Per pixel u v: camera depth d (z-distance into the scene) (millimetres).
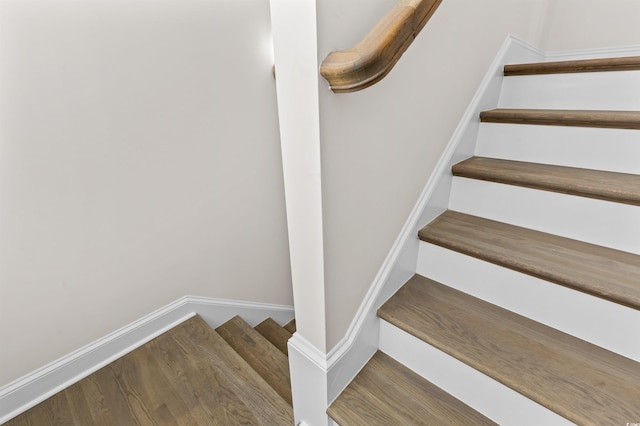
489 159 1291
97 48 1097
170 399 1232
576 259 910
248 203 1789
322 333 831
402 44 575
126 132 1236
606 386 742
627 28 1863
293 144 680
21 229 1074
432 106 1019
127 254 1369
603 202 937
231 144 1604
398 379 966
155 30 1219
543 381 758
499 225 1132
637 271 847
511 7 1346
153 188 1376
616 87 1182
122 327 1433
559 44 2061
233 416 1162
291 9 563
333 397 911
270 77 1660
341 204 743
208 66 1411
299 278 824
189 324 1626
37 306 1174
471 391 869
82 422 1159
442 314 972
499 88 1425
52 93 1037
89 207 1210
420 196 1085
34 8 947
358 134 733
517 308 964
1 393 1155
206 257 1683
